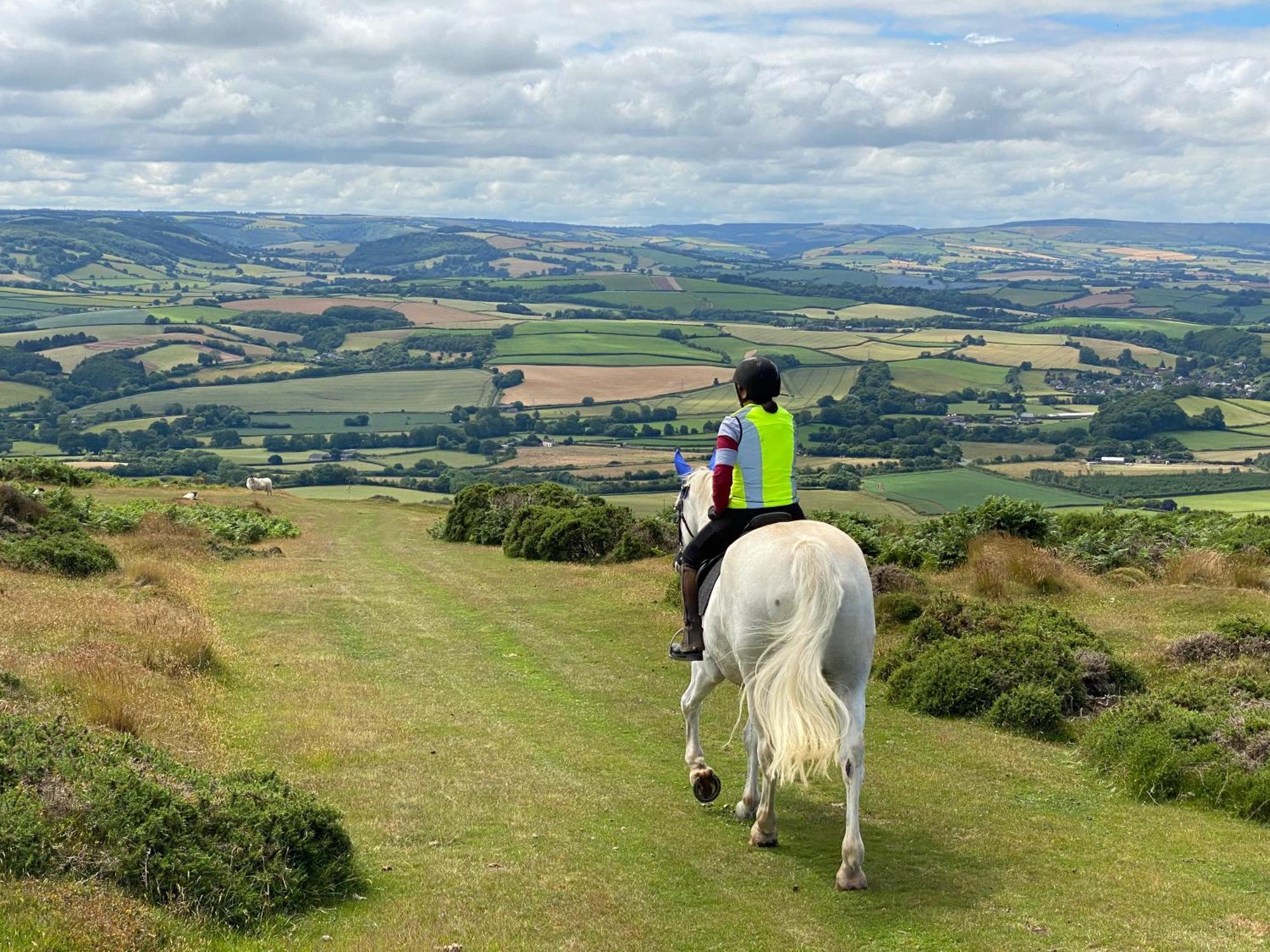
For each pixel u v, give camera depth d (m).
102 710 9.68
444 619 17.92
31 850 5.96
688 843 8.09
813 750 6.55
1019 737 11.31
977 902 6.96
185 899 6.18
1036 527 21.75
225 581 21.28
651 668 14.40
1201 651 13.40
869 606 7.15
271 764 9.78
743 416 8.23
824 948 6.29
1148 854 8.00
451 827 8.31
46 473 41.75
